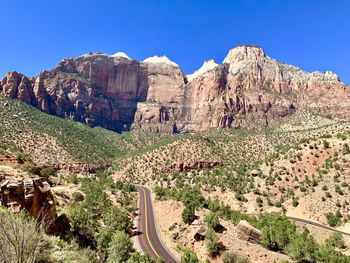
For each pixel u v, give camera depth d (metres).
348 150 144.62
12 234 18.23
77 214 53.41
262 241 63.66
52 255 23.70
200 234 67.56
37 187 40.81
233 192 141.25
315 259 59.44
